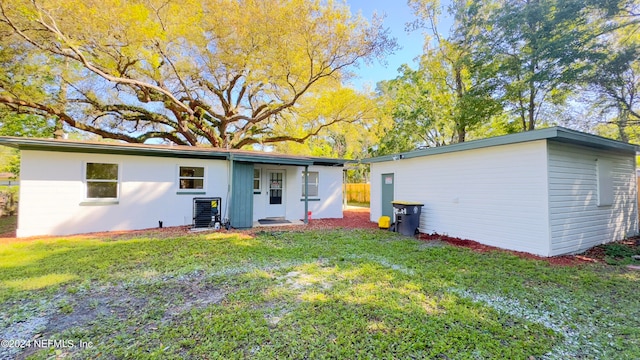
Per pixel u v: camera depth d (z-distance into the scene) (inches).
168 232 316.8
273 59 457.1
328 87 559.2
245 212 364.2
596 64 358.0
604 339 105.7
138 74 509.7
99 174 319.6
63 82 489.4
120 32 380.2
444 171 310.0
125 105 593.6
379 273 177.5
